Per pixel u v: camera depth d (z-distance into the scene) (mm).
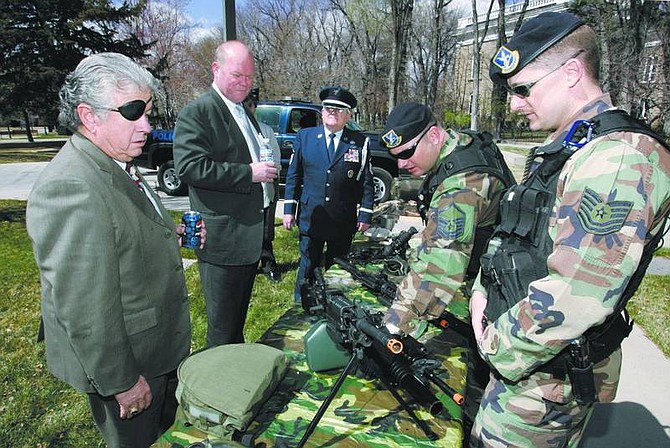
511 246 1438
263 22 36125
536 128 1405
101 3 25000
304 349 2033
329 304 1805
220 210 2580
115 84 1489
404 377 1448
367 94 32938
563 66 1273
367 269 3107
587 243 1112
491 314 1478
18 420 2752
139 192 1651
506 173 1836
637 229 1088
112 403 1692
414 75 32969
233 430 1479
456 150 1807
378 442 1515
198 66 29594
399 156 1859
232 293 2732
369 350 1570
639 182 1094
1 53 24109
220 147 2562
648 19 16312
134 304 1625
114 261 1471
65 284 1384
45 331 1609
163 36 28922
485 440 1493
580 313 1125
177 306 1828
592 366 1323
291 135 8734
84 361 1460
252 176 2549
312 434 1550
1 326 4008
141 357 1674
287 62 30781
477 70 20016
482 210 1741
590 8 17469
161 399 1875
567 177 1239
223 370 1610
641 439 2570
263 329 3959
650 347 3613
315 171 3635
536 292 1200
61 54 24781
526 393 1382
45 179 1399
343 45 39062
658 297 4609
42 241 1370
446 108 29859
